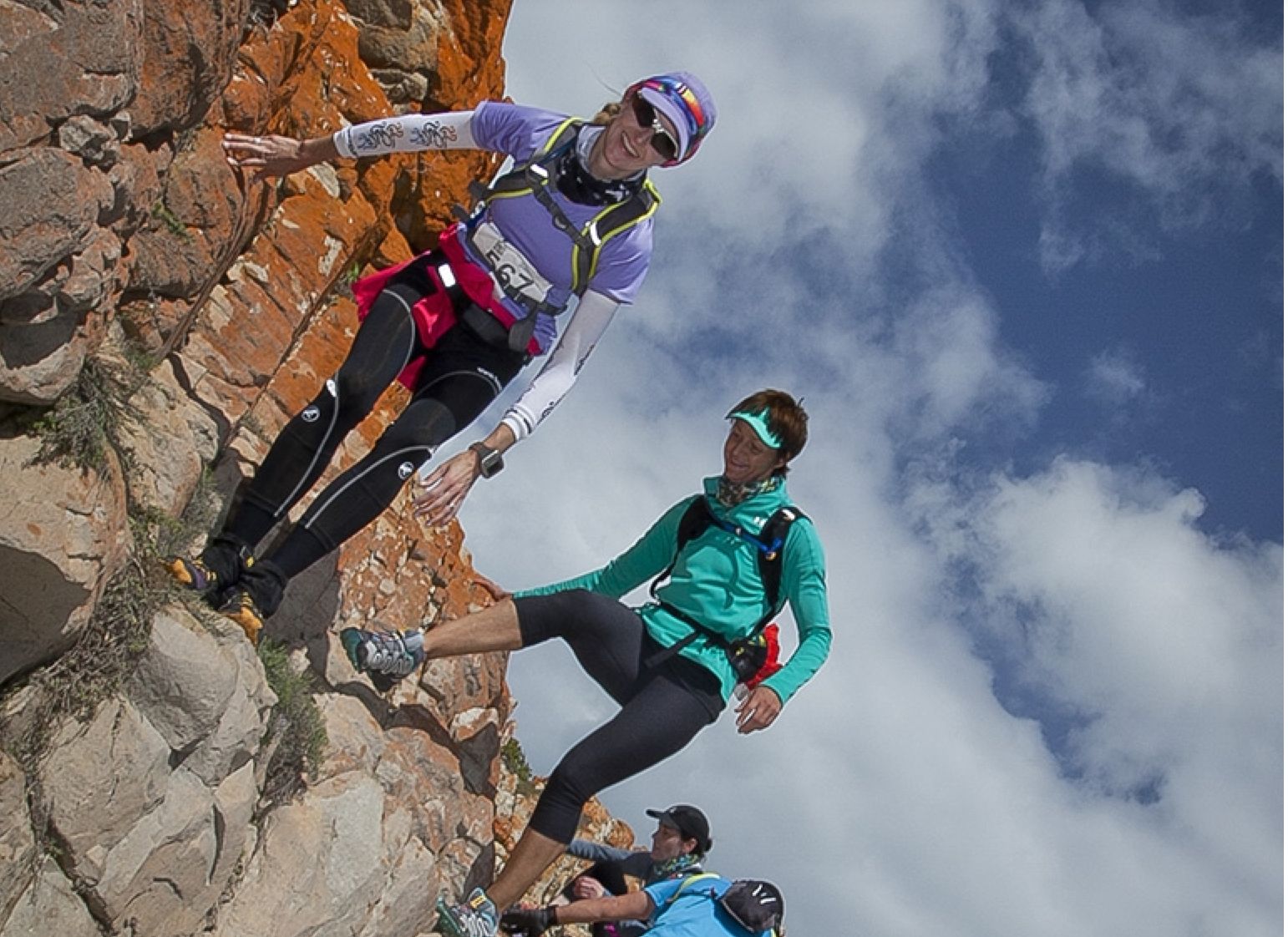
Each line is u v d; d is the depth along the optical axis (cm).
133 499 380
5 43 285
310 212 520
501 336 427
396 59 620
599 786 460
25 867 331
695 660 472
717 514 488
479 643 484
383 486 419
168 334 428
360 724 493
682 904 520
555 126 427
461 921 451
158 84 366
